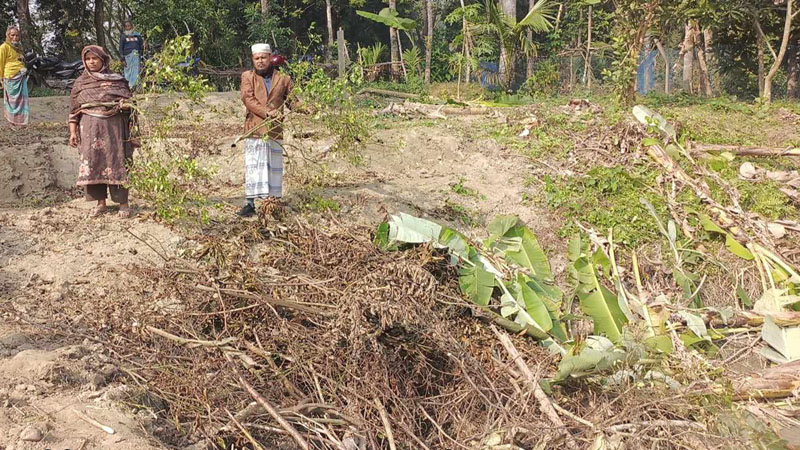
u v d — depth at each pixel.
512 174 8.86
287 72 6.97
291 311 5.42
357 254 5.91
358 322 4.95
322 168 7.11
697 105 14.16
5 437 3.74
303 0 27.77
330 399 4.80
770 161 9.91
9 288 5.53
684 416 5.04
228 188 7.93
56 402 4.14
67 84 18.20
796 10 16.97
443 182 8.48
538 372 5.23
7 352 4.62
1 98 13.97
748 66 20.58
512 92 18.48
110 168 6.60
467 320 5.79
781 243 7.62
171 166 6.29
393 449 4.38
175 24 20.84
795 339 5.93
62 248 6.19
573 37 22.31
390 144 9.45
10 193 7.59
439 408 4.96
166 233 6.52
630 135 9.47
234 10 23.72
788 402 5.23
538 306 5.97
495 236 6.78
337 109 6.86
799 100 17.95
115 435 3.92
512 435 4.59
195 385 4.62
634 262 6.93
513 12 23.38
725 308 6.41
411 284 5.50
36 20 24.38
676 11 14.65
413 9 32.53
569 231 7.64
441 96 17.33
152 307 5.43
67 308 5.34
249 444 4.37
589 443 4.71
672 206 8.00
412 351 5.12
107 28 29.11
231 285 5.52
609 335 6.14
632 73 13.80
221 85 19.61
